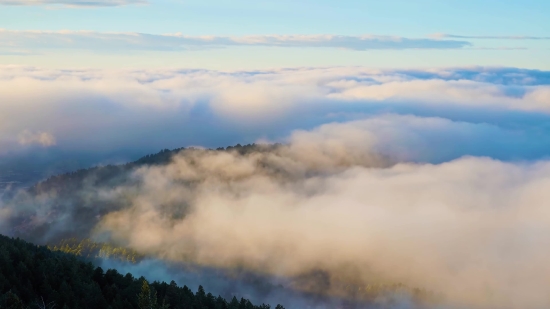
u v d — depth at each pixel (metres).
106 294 80.50
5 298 63.41
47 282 76.69
